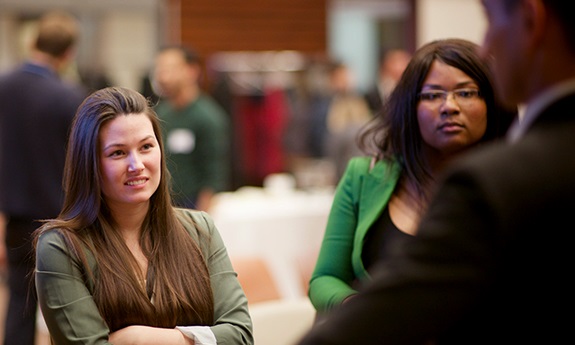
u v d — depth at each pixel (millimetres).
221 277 2479
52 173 4633
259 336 3033
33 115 4617
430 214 1186
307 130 10203
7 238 4684
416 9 8773
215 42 9273
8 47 9250
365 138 2727
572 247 1121
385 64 8539
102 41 9500
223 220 6270
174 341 2266
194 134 5891
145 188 2332
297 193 7383
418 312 1135
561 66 1190
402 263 1170
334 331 1187
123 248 2342
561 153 1152
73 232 2309
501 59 1262
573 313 1133
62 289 2248
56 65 4762
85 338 2213
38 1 9297
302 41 9492
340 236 2596
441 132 2426
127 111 2342
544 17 1186
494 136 2482
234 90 10000
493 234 1113
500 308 1154
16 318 4605
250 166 10359
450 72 2426
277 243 6469
